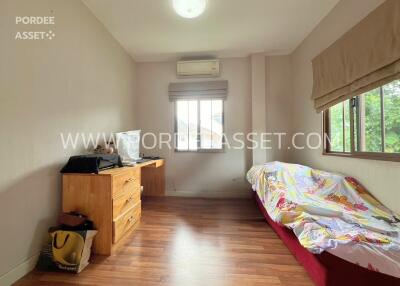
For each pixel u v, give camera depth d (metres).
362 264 1.22
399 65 1.55
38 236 1.78
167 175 4.03
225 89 3.84
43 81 1.84
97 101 2.71
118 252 1.96
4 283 1.48
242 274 1.64
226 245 2.09
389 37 1.59
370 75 1.83
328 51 2.47
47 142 1.88
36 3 1.77
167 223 2.65
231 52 3.71
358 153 2.11
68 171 1.95
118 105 3.30
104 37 2.88
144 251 1.97
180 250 2.00
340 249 1.25
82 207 1.93
